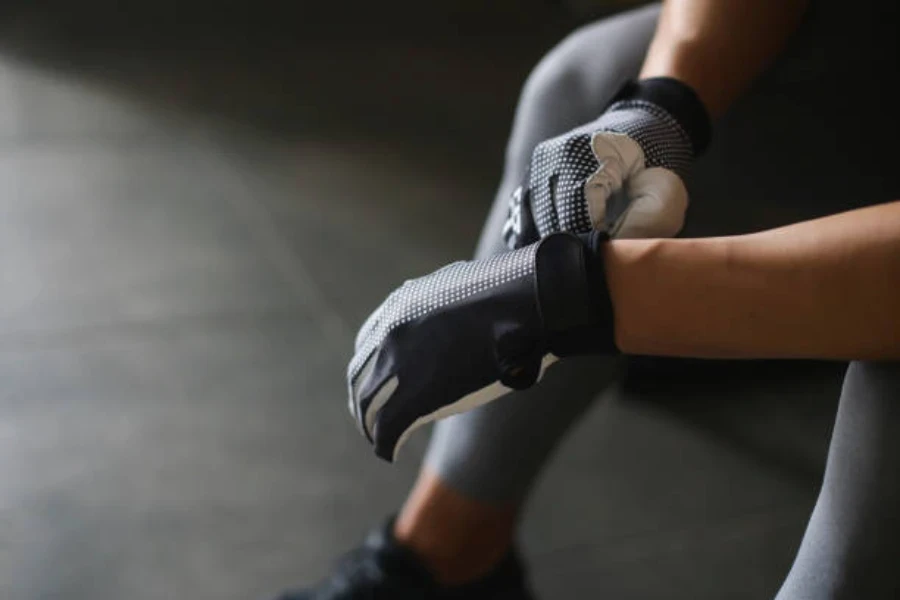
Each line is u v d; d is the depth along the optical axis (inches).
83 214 101.6
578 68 44.1
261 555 65.1
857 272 28.1
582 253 30.2
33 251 95.4
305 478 71.1
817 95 47.9
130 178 108.6
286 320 87.0
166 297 89.4
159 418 75.8
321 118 122.9
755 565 65.4
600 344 30.7
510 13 152.8
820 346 28.8
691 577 64.5
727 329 29.3
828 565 30.8
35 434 73.9
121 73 132.1
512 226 35.6
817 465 72.9
